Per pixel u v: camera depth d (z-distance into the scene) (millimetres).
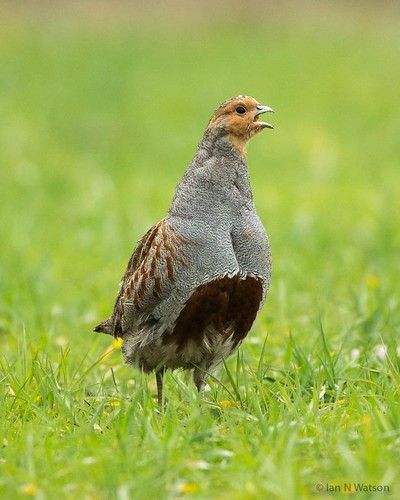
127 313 9438
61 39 43438
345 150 27500
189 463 7266
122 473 7199
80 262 16109
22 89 34406
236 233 9227
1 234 18000
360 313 11898
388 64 39406
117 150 27422
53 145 27594
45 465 7469
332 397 8945
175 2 51062
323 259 16359
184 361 9492
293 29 47312
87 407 8977
